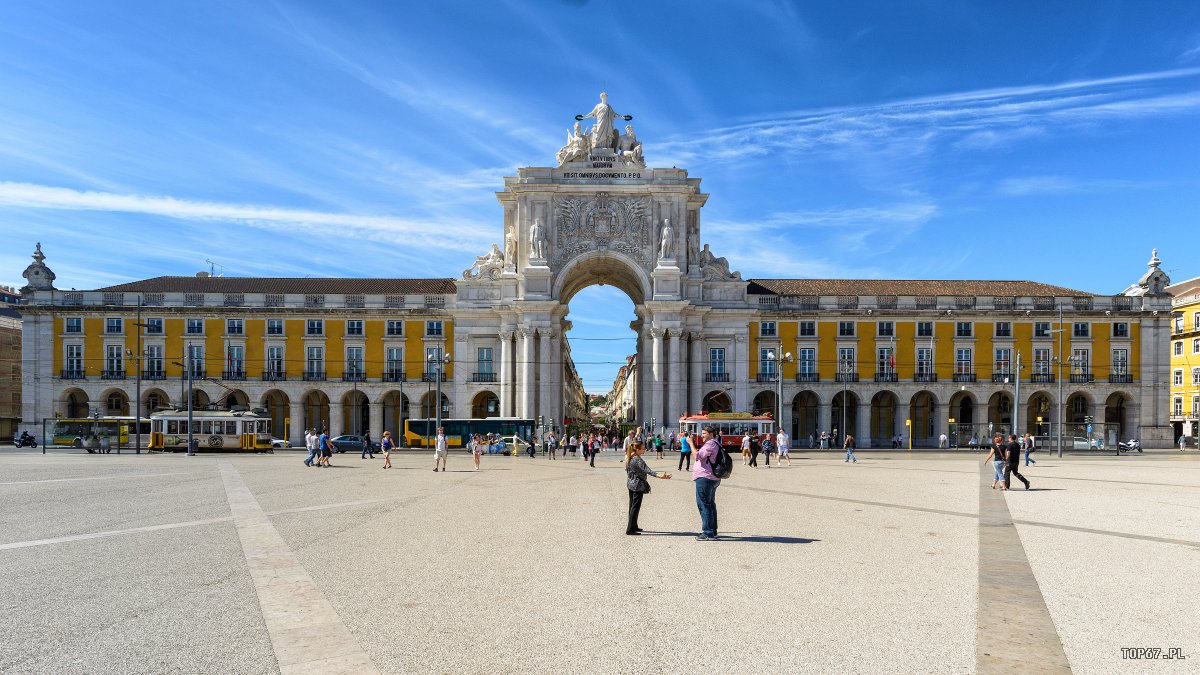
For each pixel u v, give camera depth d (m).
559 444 34.84
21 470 19.17
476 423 35.50
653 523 9.56
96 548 7.54
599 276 42.22
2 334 44.72
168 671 4.09
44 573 6.38
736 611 5.23
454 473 19.61
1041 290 41.59
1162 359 38.75
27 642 4.55
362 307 38.47
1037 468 21.70
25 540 8.01
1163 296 39.03
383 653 4.37
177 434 30.77
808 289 41.59
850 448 25.38
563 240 37.84
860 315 38.88
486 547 7.70
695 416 32.16
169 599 5.54
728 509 11.07
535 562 6.91
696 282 38.00
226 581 6.10
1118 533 8.61
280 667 4.14
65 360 38.12
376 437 38.31
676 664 4.19
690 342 38.12
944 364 38.75
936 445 39.00
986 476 18.11
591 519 9.95
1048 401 39.88
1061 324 36.38
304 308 38.44
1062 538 8.25
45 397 37.94
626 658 4.29
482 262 38.78
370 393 38.34
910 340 38.88
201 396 38.78
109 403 39.34
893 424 39.78
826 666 4.16
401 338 38.53
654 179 38.25
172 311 38.34
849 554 7.29
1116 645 4.53
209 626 4.87
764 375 38.81
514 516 10.24
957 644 4.53
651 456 30.09
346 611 5.22
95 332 38.12
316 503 11.70
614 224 37.84
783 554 7.30
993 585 5.99
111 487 14.18
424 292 40.56
